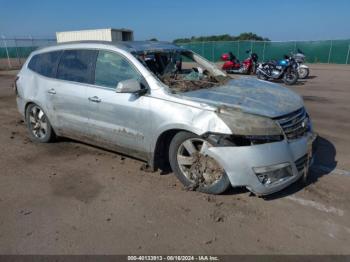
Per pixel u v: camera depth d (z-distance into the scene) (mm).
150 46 5195
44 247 3207
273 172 3732
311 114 8445
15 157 5570
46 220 3658
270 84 5074
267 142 3703
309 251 3090
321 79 17125
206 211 3766
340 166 4957
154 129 4312
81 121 5277
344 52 31172
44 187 4449
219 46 37406
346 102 10133
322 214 3676
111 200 4059
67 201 4062
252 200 3977
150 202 3990
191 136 4035
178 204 3926
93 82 5070
